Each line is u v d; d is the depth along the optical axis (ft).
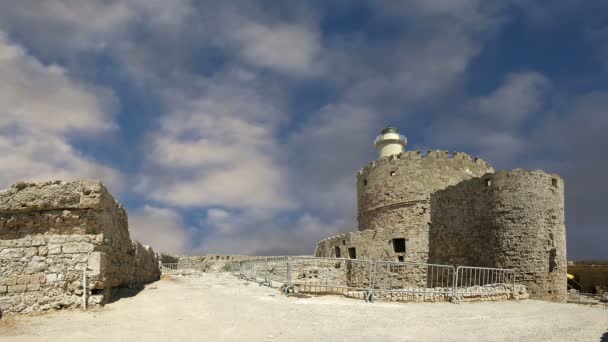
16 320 46.85
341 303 63.72
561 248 93.86
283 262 108.27
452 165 128.16
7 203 54.34
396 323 50.34
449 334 45.47
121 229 69.67
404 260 119.03
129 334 41.50
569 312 65.67
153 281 96.84
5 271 51.52
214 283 89.86
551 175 97.30
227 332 43.19
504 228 94.32
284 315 52.47
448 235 109.91
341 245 135.23
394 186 128.67
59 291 52.37
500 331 48.06
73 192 56.24
